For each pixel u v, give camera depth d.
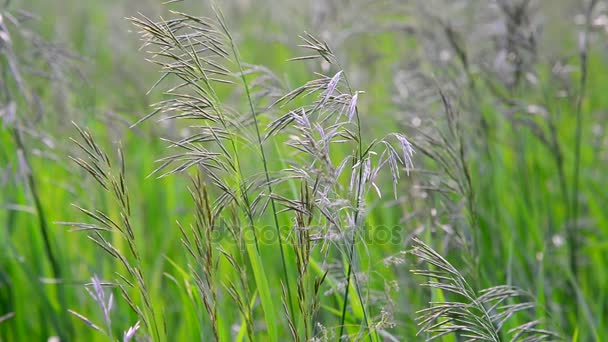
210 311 2.31
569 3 7.16
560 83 4.36
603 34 5.54
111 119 4.10
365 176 2.13
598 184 4.65
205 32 2.28
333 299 3.06
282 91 2.74
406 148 2.12
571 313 3.59
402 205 3.63
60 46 3.78
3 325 3.52
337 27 5.43
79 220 3.84
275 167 3.48
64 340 3.32
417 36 4.71
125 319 3.39
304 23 6.39
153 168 4.64
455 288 2.36
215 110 2.25
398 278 3.34
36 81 4.26
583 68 4.01
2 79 3.45
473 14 5.65
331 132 2.09
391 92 5.09
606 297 3.81
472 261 2.98
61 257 3.62
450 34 4.05
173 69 2.20
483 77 4.37
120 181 2.25
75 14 8.26
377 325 2.38
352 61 6.12
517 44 4.09
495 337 2.38
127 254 3.69
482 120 3.96
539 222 4.23
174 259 3.94
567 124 5.44
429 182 3.14
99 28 7.84
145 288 2.31
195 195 2.28
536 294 3.43
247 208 2.35
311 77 4.87
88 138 2.21
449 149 2.95
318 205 2.13
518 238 3.78
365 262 3.01
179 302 3.64
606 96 6.33
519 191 4.18
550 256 3.81
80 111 4.14
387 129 4.82
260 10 7.50
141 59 6.45
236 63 2.36
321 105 2.13
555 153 4.00
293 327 2.27
